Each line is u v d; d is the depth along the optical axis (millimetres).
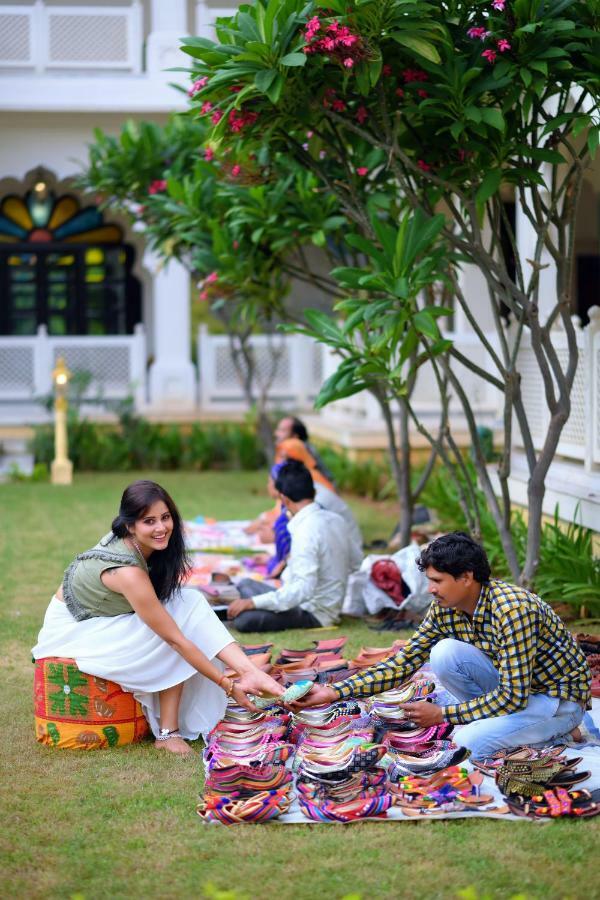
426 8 4762
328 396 5801
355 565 6352
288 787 3713
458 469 9320
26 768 4012
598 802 3582
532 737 3883
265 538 8570
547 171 8250
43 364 15086
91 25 14539
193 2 16219
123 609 4195
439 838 3379
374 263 5457
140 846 3359
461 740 3912
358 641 5754
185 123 10469
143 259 15430
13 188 16875
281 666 4617
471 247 5438
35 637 5926
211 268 7832
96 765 4047
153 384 15227
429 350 5609
